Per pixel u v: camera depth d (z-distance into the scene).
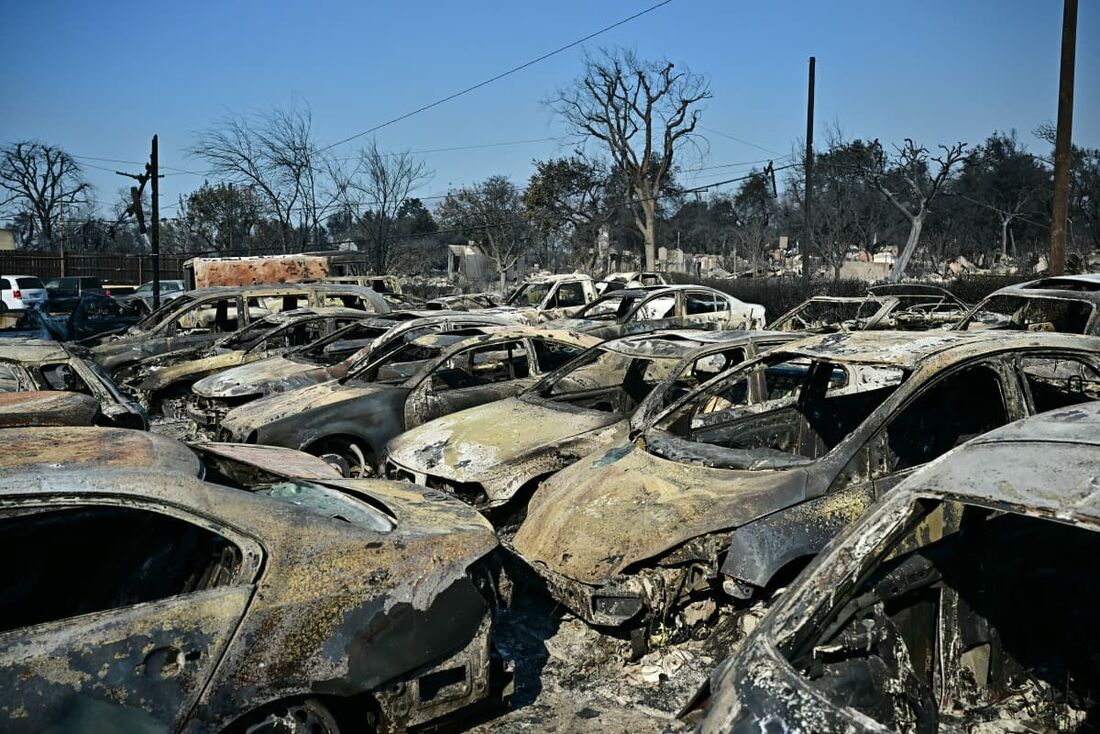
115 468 3.27
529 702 4.23
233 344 13.32
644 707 4.12
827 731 2.28
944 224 52.31
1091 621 3.41
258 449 5.07
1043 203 54.75
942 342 5.02
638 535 4.53
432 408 8.20
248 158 34.88
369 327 11.16
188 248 48.19
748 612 4.42
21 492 3.01
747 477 4.76
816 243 46.69
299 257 23.22
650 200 48.62
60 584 3.95
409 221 59.38
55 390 7.75
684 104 47.34
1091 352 4.89
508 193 49.56
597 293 21.03
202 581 3.61
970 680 3.47
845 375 6.52
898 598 3.36
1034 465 2.75
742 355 6.76
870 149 40.09
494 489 5.99
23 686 2.69
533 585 4.87
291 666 3.12
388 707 3.40
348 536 3.46
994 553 3.60
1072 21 17.19
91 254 43.00
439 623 3.50
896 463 5.24
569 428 6.45
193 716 2.91
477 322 9.95
